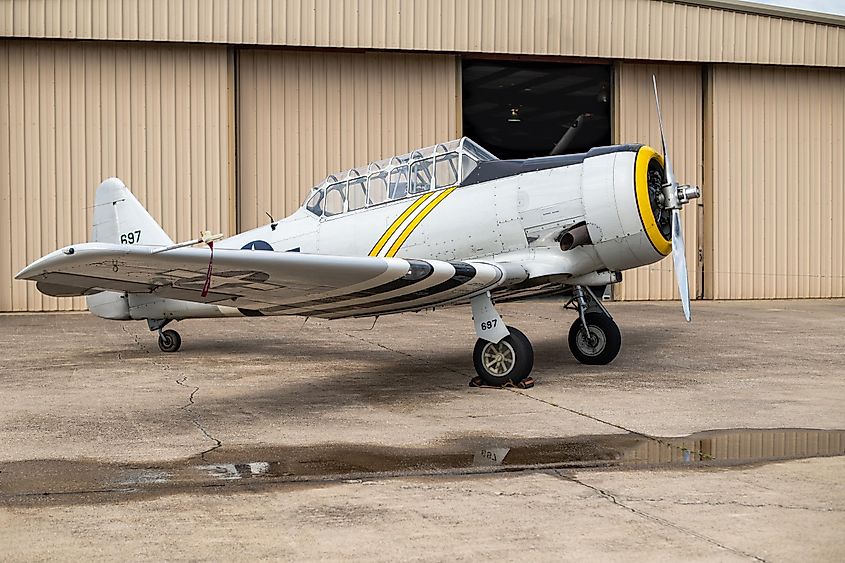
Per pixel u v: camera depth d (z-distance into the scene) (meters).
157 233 10.71
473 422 6.11
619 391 7.34
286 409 6.67
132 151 16.36
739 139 18.66
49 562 3.42
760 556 3.40
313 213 9.65
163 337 10.42
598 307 8.99
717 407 6.59
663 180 8.30
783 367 8.72
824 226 19.09
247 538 3.67
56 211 16.17
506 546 3.54
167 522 3.89
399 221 8.88
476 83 21.75
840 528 3.72
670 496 4.21
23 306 16.05
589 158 8.16
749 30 18.17
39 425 6.08
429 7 16.75
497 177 8.54
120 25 15.84
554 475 4.65
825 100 19.11
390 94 17.25
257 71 16.86
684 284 8.29
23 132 16.06
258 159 16.91
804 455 5.06
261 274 6.31
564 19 17.31
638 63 18.20
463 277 7.13
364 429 5.90
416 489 4.40
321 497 4.27
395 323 13.61
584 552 3.46
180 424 6.11
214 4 16.09
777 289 18.84
